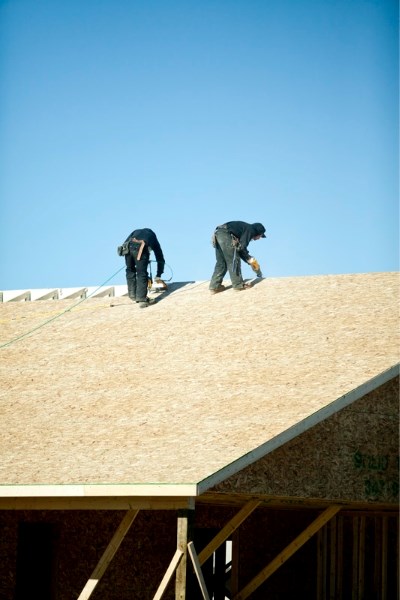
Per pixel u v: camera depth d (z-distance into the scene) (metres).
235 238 21.34
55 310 23.41
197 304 21.30
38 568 17.61
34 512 17.62
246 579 18.67
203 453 13.65
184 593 12.95
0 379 18.94
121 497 13.70
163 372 17.72
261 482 14.27
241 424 14.52
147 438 14.77
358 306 19.20
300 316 19.19
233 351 18.05
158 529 17.48
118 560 17.28
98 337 20.50
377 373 15.52
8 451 15.21
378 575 17.88
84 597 13.67
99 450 14.64
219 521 18.25
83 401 17.02
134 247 21.94
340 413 15.77
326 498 15.22
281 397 15.33
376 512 18.00
